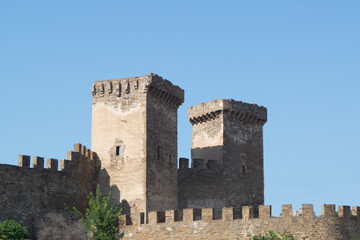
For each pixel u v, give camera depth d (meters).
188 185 77.69
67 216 66.38
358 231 59.53
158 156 72.06
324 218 58.16
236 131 83.75
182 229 62.47
